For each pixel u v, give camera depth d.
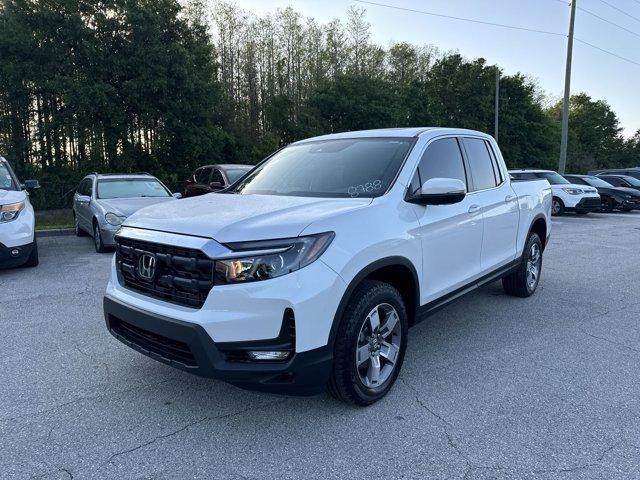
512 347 4.45
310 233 2.85
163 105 19.34
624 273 7.73
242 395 3.49
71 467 2.67
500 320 5.23
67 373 3.84
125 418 3.18
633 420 3.16
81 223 10.99
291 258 2.78
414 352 4.32
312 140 4.77
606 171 26.92
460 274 4.29
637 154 70.56
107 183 10.25
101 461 2.72
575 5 23.83
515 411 3.28
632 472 2.62
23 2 17.14
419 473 2.62
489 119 41.62
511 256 5.38
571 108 71.75
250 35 31.30
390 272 3.50
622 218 18.08
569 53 24.39
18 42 16.86
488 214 4.67
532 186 5.95
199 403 3.38
